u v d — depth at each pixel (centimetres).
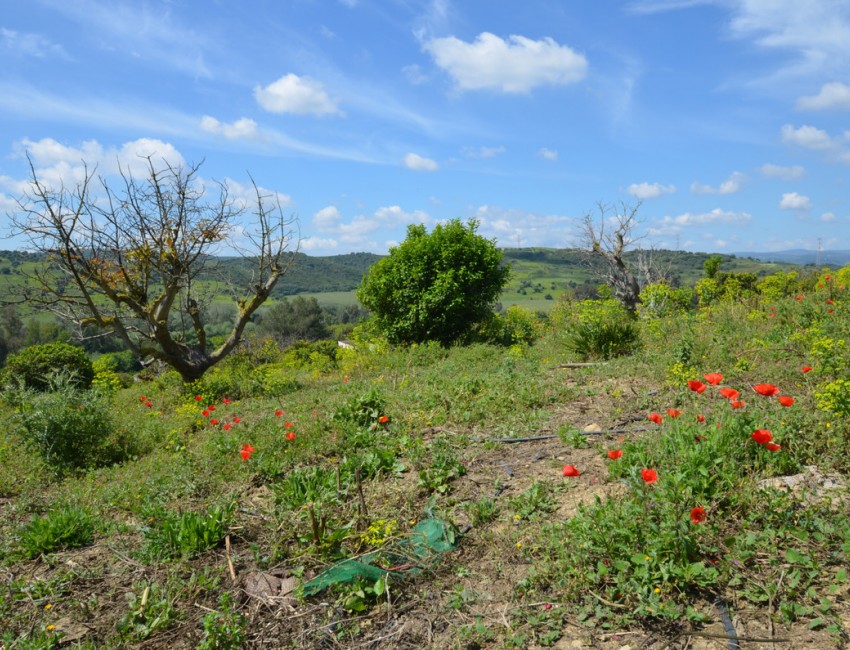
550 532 355
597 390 713
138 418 964
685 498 338
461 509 421
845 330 696
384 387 930
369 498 449
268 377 1323
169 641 313
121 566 397
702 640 269
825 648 251
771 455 384
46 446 727
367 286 1717
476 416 642
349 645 299
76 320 1320
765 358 683
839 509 331
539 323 1916
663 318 1159
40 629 332
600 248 2028
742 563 304
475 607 315
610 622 286
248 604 338
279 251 1480
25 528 464
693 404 551
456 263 1650
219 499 478
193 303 1430
